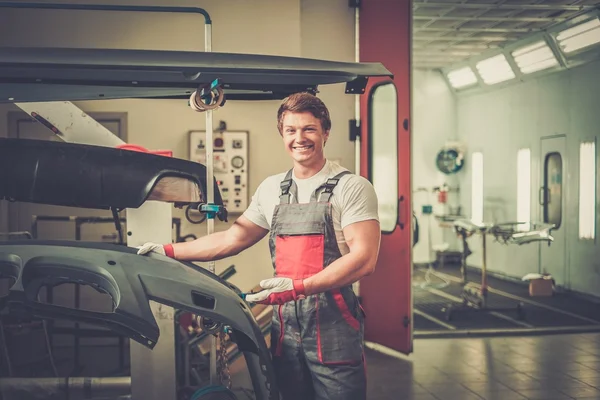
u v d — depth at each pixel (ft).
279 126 7.55
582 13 25.04
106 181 8.39
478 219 36.14
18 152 8.35
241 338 8.07
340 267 7.09
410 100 17.37
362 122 18.71
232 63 7.61
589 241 26.91
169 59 7.52
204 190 8.69
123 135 17.83
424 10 24.90
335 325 7.38
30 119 17.51
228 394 8.15
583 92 27.32
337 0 18.75
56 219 15.66
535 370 16.55
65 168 8.34
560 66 28.43
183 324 14.98
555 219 29.48
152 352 9.61
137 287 7.55
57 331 15.60
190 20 17.60
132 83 8.14
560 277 28.86
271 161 18.25
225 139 17.94
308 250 7.33
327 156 19.04
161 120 17.92
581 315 23.43
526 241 23.26
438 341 19.60
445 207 38.32
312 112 7.32
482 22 27.04
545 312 23.99
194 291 7.74
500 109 33.86
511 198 33.01
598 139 26.43
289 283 7.04
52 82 7.87
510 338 19.95
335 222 7.39
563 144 28.73
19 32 17.15
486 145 35.27
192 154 17.85
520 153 32.09
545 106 30.09
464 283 25.30
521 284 31.30
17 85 8.21
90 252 7.75
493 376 16.05
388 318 18.30
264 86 8.59
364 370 7.59
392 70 17.71
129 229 9.48
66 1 17.04
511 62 31.37
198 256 8.11
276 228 7.54
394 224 18.35
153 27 17.53
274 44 17.92
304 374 7.60
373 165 18.75
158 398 9.64
